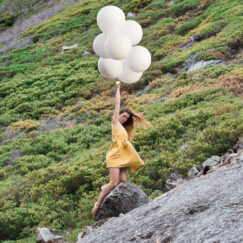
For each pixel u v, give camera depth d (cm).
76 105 2302
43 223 983
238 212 268
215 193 338
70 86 2616
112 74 532
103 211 613
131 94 2230
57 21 4850
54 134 1897
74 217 994
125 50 487
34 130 2030
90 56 3322
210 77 1920
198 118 1399
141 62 508
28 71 3347
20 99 2595
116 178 601
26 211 1048
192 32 2894
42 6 5928
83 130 1870
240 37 2297
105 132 1794
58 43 4050
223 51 2211
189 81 2003
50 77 2959
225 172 410
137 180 1071
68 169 1294
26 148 1731
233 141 1109
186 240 257
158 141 1325
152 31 3266
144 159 1205
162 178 1055
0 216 1023
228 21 2691
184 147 1197
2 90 2900
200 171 895
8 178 1397
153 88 2181
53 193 1159
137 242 296
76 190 1176
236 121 1211
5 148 1800
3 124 2252
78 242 383
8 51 4434
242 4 2991
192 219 294
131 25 501
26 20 5556
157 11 3753
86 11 4844
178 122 1412
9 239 961
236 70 1839
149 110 1753
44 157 1597
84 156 1455
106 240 339
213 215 281
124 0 4650
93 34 3884
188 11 3488
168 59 2575
